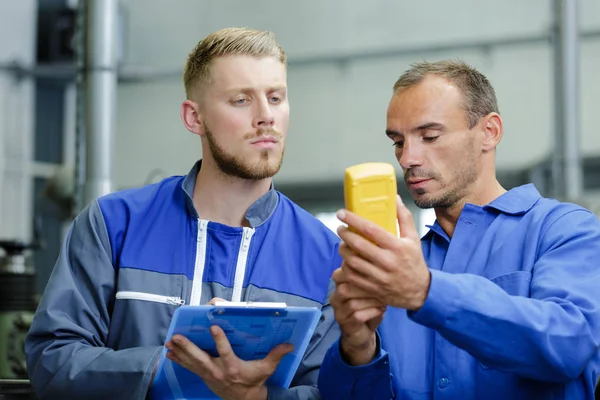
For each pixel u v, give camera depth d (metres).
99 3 3.46
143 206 1.70
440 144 1.53
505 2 8.09
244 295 1.63
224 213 1.67
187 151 8.51
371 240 1.23
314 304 1.64
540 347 1.29
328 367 1.48
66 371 1.54
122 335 1.61
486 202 1.59
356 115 8.40
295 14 8.55
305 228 1.71
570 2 5.75
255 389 1.45
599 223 1.51
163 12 8.62
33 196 8.42
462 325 1.28
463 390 1.46
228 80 1.57
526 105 7.94
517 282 1.46
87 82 3.46
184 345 1.38
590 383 1.44
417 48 8.08
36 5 8.44
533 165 7.73
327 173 8.43
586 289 1.39
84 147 3.45
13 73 8.18
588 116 7.92
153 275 1.63
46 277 8.21
